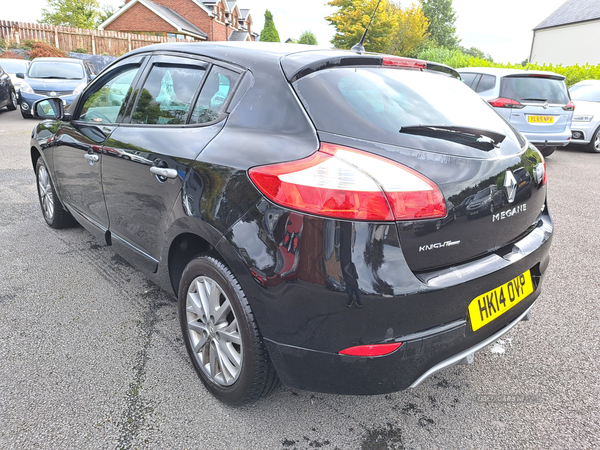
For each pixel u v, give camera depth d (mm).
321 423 2041
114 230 2912
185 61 2449
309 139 1729
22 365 2340
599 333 2838
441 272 1698
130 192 2541
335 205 1554
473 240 1788
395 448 1915
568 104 7918
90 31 24516
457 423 2066
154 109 2527
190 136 2166
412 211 1584
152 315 2873
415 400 2213
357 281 1558
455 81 2527
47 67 12469
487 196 1789
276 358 1784
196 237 2174
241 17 50594
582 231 4801
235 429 1984
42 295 3064
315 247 1586
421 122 1900
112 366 2363
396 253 1588
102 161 2791
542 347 2682
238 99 2059
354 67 2092
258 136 1871
